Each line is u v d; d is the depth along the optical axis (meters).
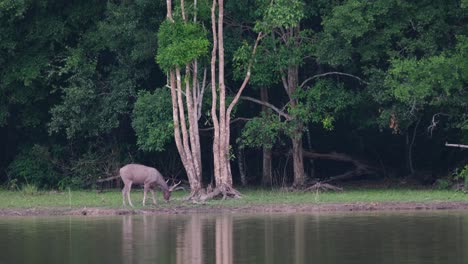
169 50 60.69
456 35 64.56
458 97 65.38
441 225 45.59
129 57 72.94
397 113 66.44
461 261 34.19
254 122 67.62
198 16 63.34
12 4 69.19
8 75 72.94
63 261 35.41
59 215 54.50
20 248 39.16
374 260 34.56
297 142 69.94
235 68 66.56
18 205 59.59
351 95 67.75
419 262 34.03
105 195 68.12
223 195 61.22
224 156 61.72
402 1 64.56
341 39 65.38
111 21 71.69
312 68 73.75
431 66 62.47
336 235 41.94
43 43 73.69
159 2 70.31
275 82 68.19
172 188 59.78
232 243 39.78
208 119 67.56
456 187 67.81
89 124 73.19
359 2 63.81
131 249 38.34
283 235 42.25
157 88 70.25
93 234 43.78
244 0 67.81
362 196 62.66
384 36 65.44
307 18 70.19
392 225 45.75
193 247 38.69
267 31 63.56
